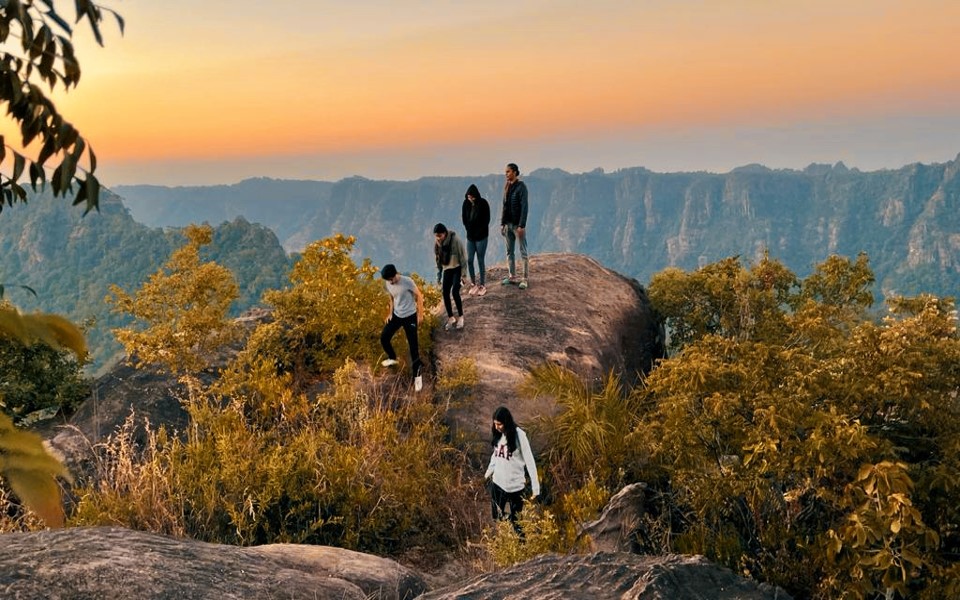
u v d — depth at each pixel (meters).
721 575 4.17
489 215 13.49
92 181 1.31
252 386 10.00
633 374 14.49
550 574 4.12
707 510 6.94
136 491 7.09
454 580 7.21
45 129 1.27
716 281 16.73
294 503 7.53
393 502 7.95
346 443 8.99
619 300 15.70
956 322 6.78
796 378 6.44
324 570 5.02
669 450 7.18
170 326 10.53
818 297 16.41
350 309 11.53
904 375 6.01
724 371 6.63
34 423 10.19
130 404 9.98
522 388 10.45
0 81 1.23
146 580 3.88
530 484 8.68
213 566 4.37
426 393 10.88
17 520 6.80
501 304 13.46
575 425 9.37
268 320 12.51
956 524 5.84
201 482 7.32
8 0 1.23
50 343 1.11
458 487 8.95
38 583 3.63
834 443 5.60
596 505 7.77
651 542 6.90
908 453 6.29
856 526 5.23
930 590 5.31
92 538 4.27
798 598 5.94
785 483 6.57
